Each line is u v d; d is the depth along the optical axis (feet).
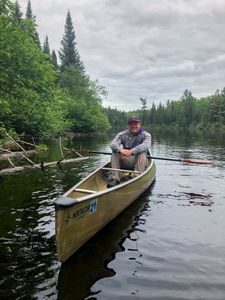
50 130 61.77
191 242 13.65
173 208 18.66
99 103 135.54
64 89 125.18
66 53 178.60
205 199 20.84
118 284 10.25
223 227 15.53
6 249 12.69
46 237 13.94
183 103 322.55
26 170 30.63
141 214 17.40
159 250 12.83
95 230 14.02
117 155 21.20
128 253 12.53
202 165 37.19
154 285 10.23
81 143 72.02
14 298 9.37
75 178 26.86
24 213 17.04
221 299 9.53
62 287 10.00
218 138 105.50
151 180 24.32
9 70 41.16
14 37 41.29
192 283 10.38
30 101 47.88
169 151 54.95
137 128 21.62
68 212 11.16
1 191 21.75
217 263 11.76
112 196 15.05
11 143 45.09
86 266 11.42
